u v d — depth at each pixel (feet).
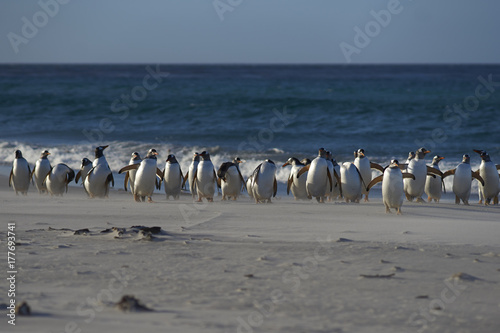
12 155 158.92
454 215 78.23
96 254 49.85
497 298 37.78
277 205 86.79
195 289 39.22
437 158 102.73
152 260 47.78
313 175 91.15
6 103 332.19
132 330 29.68
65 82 574.56
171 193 96.37
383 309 35.24
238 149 181.16
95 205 84.89
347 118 259.60
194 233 61.52
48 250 51.34
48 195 99.71
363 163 96.43
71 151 167.94
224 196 96.78
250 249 52.54
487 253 51.47
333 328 31.45
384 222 69.97
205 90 432.25
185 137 210.38
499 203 103.24
